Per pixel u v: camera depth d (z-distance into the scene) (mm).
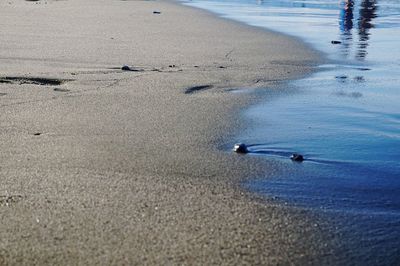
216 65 6781
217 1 19406
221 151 3604
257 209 2699
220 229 2436
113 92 5082
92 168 3154
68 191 2797
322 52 8289
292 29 11273
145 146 3605
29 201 2654
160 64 6648
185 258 2164
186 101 4879
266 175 3203
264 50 8281
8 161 3227
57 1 17453
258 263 2180
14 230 2346
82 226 2398
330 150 3729
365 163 3496
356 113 4750
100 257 2145
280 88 5648
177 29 10648
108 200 2699
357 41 9641
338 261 2254
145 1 19047
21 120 4074
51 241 2258
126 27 10727
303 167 3373
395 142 3953
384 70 6953
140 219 2490
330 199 2896
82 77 5684
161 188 2900
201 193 2867
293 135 4039
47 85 5309
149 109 4547
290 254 2275
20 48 7492
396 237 2477
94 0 18547
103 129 3939
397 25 12266
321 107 4914
